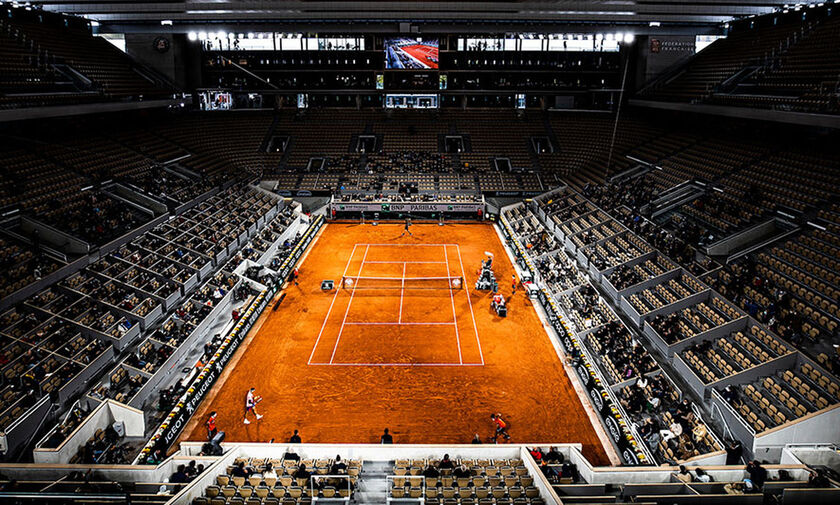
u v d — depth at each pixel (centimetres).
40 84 4706
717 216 4206
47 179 4253
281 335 3444
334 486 1958
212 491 1934
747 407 2447
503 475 2128
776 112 4194
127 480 2056
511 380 2942
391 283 4341
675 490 1897
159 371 2852
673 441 2362
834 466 2136
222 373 2991
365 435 2477
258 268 4281
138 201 4678
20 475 2061
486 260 4462
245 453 2305
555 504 1788
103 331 3070
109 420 2489
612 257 4291
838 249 3250
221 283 3975
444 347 3300
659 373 2816
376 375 2983
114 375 2758
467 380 2938
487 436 2480
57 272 3353
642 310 3475
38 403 2425
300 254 4956
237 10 4875
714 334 3002
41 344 2825
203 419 2595
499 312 3731
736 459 2225
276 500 1852
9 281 3169
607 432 2517
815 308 2955
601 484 1969
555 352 3250
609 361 2995
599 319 3462
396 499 1814
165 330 3244
